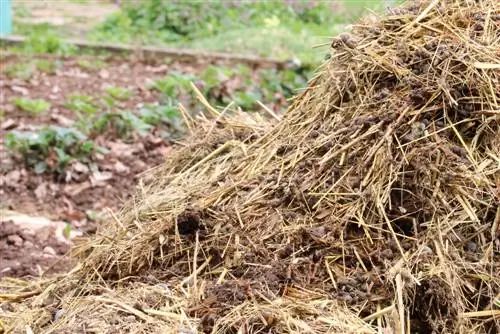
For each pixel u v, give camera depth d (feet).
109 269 11.30
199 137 13.32
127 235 11.67
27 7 48.03
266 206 11.00
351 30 12.16
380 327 9.36
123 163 22.39
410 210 10.38
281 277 10.10
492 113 10.62
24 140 21.52
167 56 35.88
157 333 9.43
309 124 11.76
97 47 36.65
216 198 11.35
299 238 10.51
